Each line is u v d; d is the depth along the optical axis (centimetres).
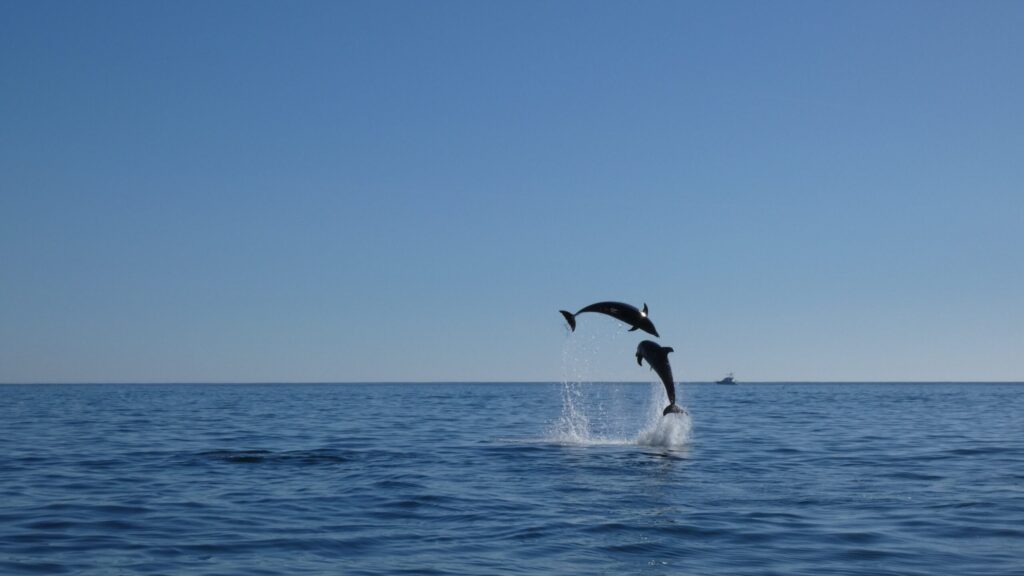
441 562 1289
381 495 1908
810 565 1275
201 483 2109
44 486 2061
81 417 5306
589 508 1742
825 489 2011
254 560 1302
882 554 1344
